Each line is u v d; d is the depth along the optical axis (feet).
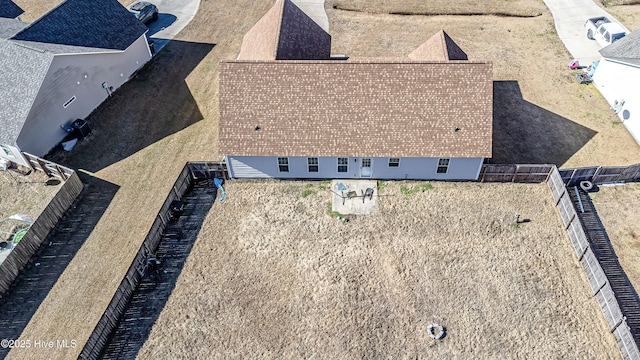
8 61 95.71
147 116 107.45
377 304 72.49
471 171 87.92
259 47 100.42
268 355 67.26
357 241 80.89
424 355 66.80
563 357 66.13
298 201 87.92
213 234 82.89
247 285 75.36
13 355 67.05
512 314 70.74
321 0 146.61
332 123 85.46
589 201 86.17
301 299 73.41
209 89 114.73
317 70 86.33
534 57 122.42
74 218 85.30
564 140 98.78
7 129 89.40
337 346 67.92
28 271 77.15
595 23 127.13
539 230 81.71
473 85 84.58
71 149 99.19
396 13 141.49
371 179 91.50
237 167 89.76
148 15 135.23
